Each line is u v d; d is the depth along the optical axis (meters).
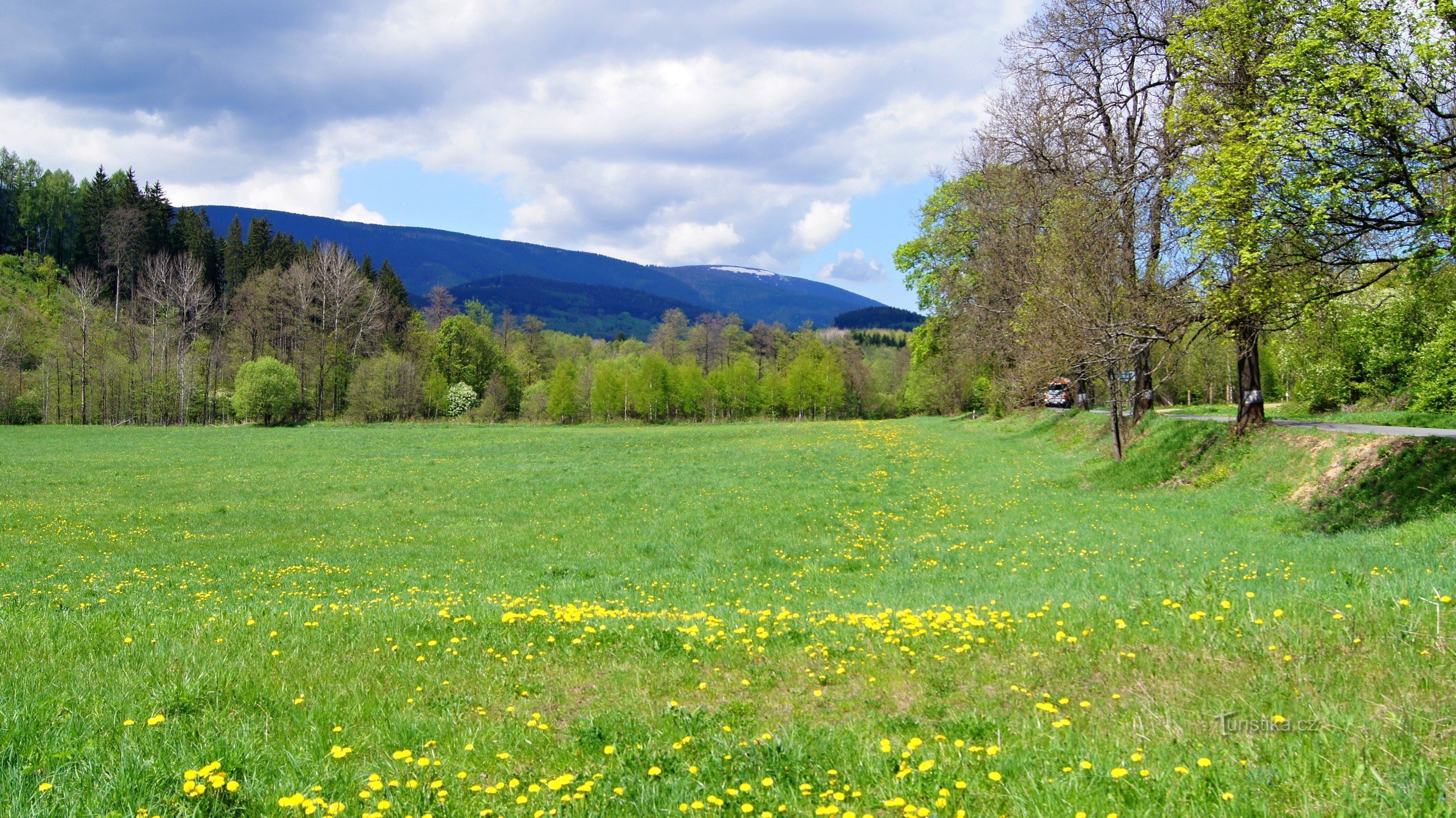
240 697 6.87
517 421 104.25
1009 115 35.75
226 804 4.95
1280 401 56.69
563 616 9.91
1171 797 4.59
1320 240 14.88
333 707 6.68
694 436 64.44
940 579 14.77
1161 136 25.91
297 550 21.27
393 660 8.11
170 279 105.31
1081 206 27.94
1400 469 17.08
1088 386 44.03
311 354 99.62
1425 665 6.27
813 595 14.12
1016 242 36.53
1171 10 26.86
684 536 21.67
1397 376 35.66
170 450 52.44
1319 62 13.94
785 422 95.75
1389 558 12.03
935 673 7.52
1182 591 9.63
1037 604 10.41
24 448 53.25
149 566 19.33
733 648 8.54
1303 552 13.48
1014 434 48.78
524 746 6.01
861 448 46.53
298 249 133.25
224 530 24.69
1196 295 21.47
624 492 31.06
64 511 28.16
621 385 105.38
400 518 26.48
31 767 5.11
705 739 6.08
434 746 5.95
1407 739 5.07
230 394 95.94
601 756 5.82
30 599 14.66
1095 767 5.00
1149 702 6.23
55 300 103.38
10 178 124.62
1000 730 5.91
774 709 6.83
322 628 9.41
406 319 130.00
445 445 57.03
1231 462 23.64
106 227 115.75
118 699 6.54
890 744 5.59
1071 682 6.98
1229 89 16.88
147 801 4.79
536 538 22.33
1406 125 13.27
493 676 7.66
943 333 55.25
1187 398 69.62
